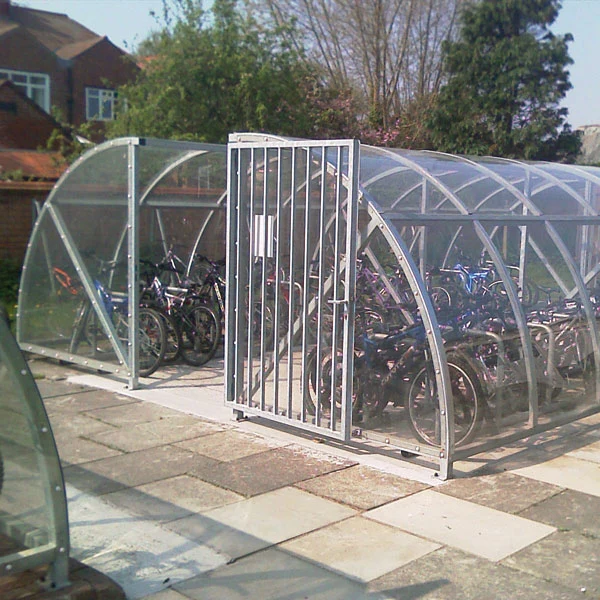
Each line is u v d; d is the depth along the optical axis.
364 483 4.96
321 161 5.49
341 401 5.56
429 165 6.48
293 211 5.69
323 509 4.54
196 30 15.05
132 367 7.29
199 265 9.50
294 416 5.86
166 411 6.59
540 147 22.28
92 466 5.22
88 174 7.61
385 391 5.42
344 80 28.12
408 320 5.40
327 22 28.16
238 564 3.83
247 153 6.09
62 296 8.05
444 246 6.02
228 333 6.26
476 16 23.22
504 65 22.64
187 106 14.93
